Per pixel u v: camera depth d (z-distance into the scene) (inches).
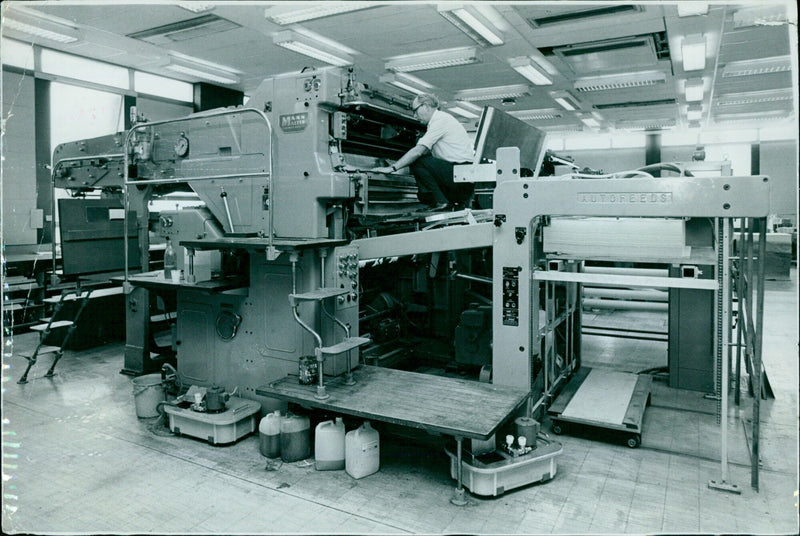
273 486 122.1
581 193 131.3
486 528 104.3
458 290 205.5
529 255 138.6
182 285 152.0
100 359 233.1
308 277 147.4
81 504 114.0
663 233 136.6
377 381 144.7
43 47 350.9
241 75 458.9
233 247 144.0
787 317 300.5
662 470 127.8
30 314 278.7
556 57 396.8
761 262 115.0
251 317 157.9
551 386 170.6
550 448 123.7
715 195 118.2
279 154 156.2
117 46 366.9
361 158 189.2
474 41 358.0
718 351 174.1
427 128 193.2
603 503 113.2
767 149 681.0
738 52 379.6
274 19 310.2
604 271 284.2
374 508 112.3
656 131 721.0
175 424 150.9
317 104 149.8
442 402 128.1
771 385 187.2
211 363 167.3
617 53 384.2
